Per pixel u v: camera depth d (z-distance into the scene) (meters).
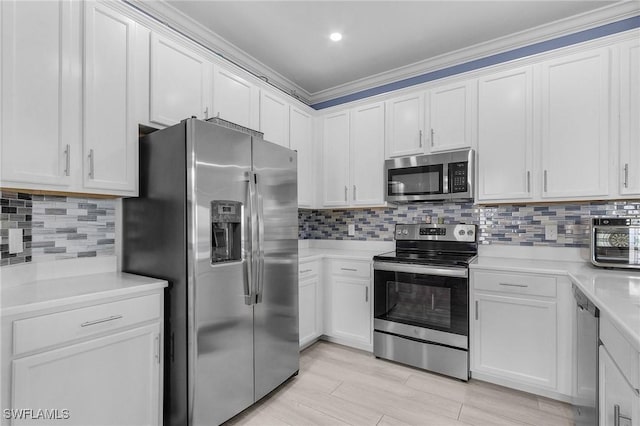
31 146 1.38
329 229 3.60
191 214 1.58
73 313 1.30
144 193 1.79
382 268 2.59
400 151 2.82
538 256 2.47
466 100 2.52
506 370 2.12
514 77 2.33
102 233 1.90
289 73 3.19
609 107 2.02
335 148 3.19
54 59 1.45
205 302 1.62
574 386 1.83
